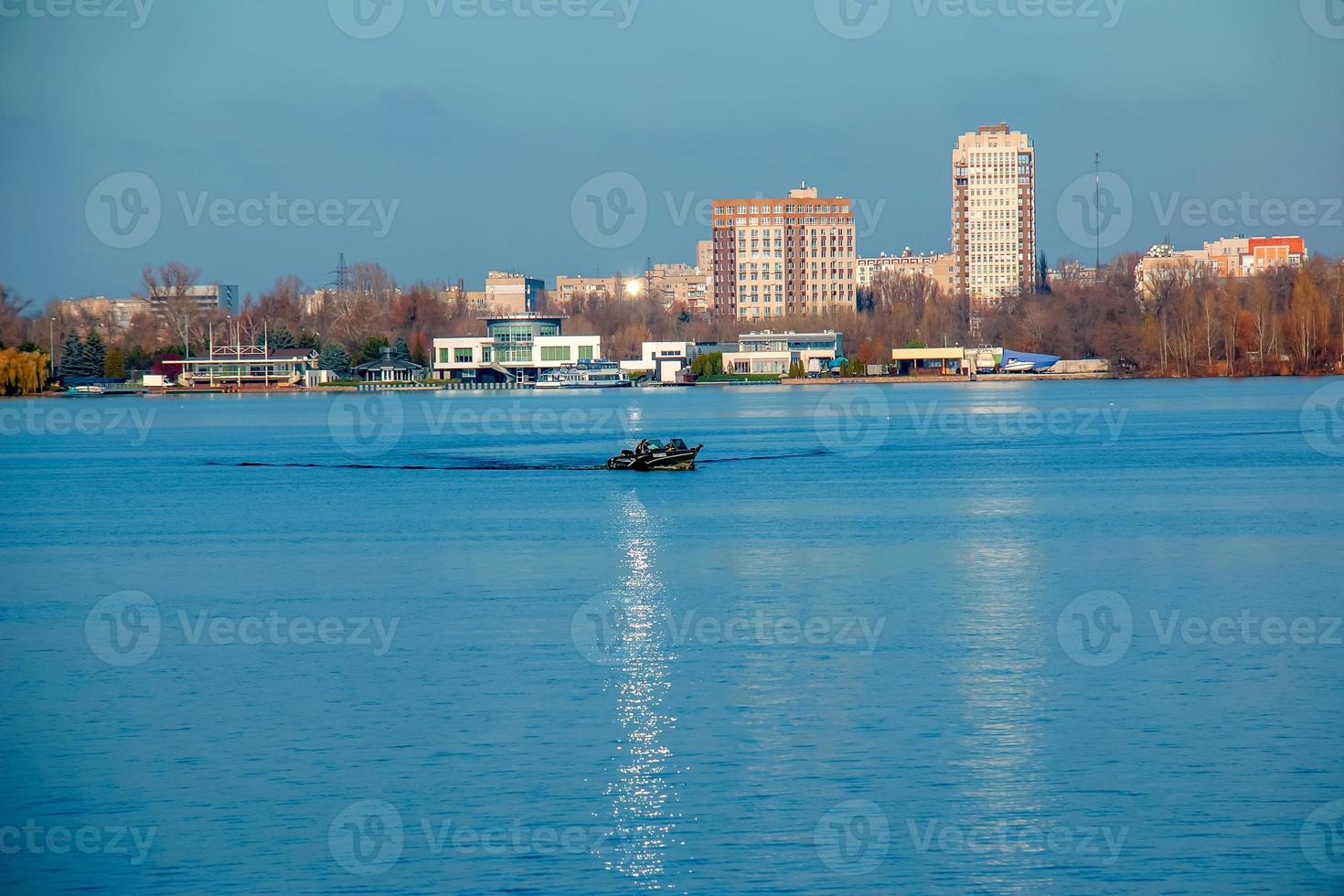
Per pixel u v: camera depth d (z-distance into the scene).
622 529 141.12
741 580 110.31
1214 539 130.00
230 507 170.75
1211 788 62.69
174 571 120.69
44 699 78.19
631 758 67.06
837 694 76.62
